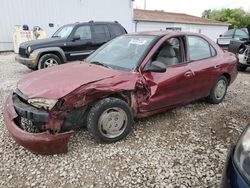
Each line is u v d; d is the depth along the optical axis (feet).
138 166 9.65
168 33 13.71
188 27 86.58
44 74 11.53
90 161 9.92
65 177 9.02
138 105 11.83
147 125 13.09
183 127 13.01
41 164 9.73
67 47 26.96
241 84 23.67
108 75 10.96
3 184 8.68
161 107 12.78
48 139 9.40
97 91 10.21
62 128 9.92
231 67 16.58
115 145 11.07
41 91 9.82
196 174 9.23
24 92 10.23
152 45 12.64
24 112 9.65
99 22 29.43
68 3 52.95
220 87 16.49
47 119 9.37
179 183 8.75
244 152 5.73
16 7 47.60
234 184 5.40
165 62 12.91
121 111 11.07
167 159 10.12
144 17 75.61
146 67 11.94
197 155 10.44
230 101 17.66
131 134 12.07
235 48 30.73
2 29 47.14
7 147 10.92
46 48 25.99
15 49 44.60
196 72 13.93
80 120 10.38
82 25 28.14
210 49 15.74
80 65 12.82
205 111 15.38
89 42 28.17
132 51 12.89
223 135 12.28
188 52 14.06
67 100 9.57
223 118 14.39
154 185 8.64
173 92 12.99
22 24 48.93
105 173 9.25
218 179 8.97
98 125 10.63
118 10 60.39
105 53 13.96
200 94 14.94
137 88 11.46
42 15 50.65
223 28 98.99
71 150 10.61
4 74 26.96
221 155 10.46
